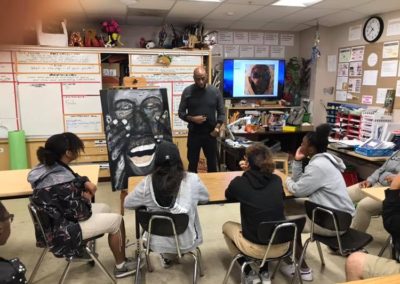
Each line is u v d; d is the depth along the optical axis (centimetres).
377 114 418
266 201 201
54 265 263
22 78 425
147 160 351
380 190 254
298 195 239
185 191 210
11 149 423
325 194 231
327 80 541
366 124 425
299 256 242
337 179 232
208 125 382
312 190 232
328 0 372
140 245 236
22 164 430
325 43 530
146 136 356
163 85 470
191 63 473
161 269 259
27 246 292
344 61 501
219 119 388
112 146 343
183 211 206
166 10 423
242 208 207
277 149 454
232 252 231
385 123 401
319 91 543
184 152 492
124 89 357
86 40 442
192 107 380
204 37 502
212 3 390
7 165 441
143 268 257
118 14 443
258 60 553
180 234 211
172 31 509
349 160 466
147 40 511
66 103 444
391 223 175
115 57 470
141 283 241
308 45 556
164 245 213
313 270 259
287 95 573
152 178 208
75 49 432
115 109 348
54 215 207
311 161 239
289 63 569
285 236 197
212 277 250
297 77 562
